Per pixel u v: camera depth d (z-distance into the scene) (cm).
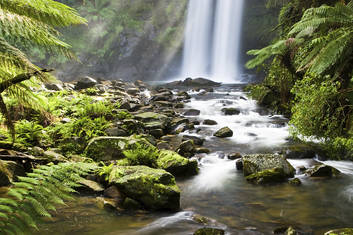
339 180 467
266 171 471
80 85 1147
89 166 194
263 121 824
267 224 332
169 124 764
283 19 1048
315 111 557
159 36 2559
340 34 545
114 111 804
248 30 2469
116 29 2395
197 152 591
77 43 2228
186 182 465
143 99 1132
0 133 508
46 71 227
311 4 895
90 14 2294
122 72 2444
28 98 298
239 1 2492
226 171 511
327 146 564
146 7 2553
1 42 211
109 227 317
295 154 572
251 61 880
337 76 580
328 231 293
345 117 558
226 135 706
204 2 2650
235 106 1002
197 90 1427
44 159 457
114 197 383
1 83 229
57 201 164
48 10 225
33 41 229
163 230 315
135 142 536
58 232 298
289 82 895
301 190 431
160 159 510
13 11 219
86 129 621
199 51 2677
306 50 691
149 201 369
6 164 394
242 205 384
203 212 364
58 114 697
